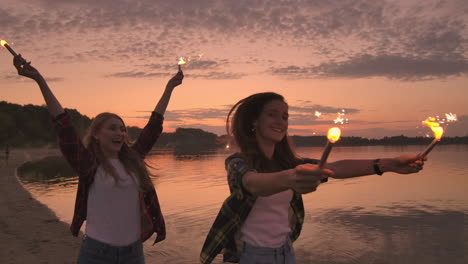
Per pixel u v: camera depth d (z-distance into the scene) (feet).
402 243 23.41
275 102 7.18
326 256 20.70
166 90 11.24
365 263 19.44
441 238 24.57
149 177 9.62
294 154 7.95
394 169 6.23
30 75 8.47
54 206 36.60
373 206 38.52
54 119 8.56
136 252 9.05
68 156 8.61
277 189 4.53
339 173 6.49
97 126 9.32
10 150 291.58
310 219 31.40
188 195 47.21
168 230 26.30
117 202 8.81
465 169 94.17
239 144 7.35
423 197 45.29
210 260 7.09
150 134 10.66
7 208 33.40
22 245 20.67
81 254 8.66
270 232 6.97
